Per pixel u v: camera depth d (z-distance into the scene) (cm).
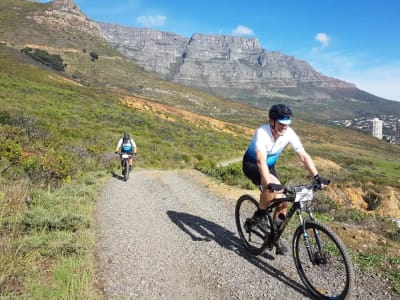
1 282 350
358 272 440
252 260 472
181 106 17700
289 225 626
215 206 795
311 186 396
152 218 680
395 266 460
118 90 15962
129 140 1305
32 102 3856
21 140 1362
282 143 425
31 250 441
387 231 696
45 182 861
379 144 19962
